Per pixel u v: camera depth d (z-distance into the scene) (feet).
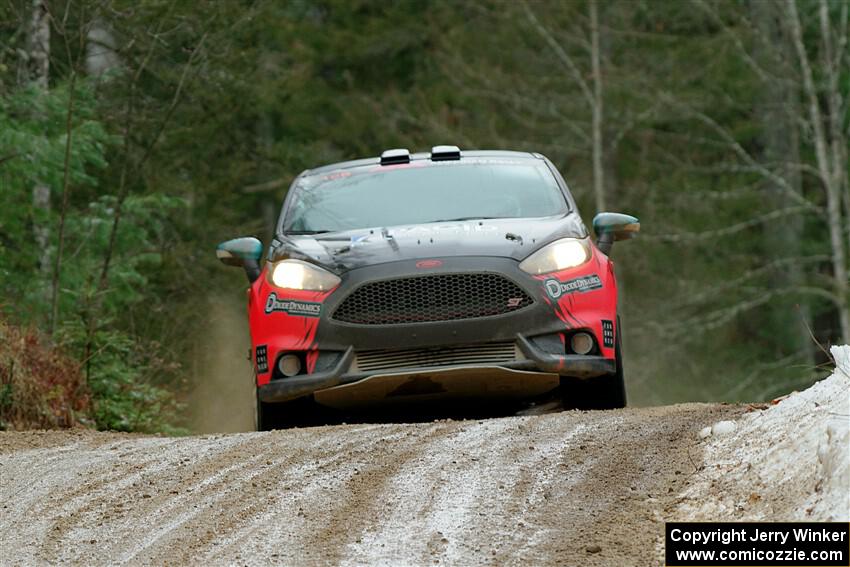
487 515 75.46
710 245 415.44
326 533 74.95
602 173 413.39
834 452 68.08
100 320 152.87
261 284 115.03
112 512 82.58
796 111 396.98
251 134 292.61
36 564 74.69
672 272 415.23
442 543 72.18
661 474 78.69
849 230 375.04
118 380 149.18
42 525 81.51
